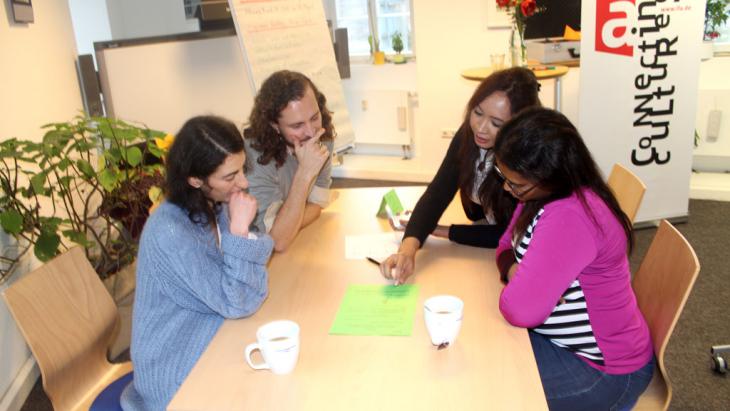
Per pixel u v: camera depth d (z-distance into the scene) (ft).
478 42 14.35
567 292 4.62
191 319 4.87
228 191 4.87
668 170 11.83
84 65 11.32
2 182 7.45
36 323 5.17
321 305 4.95
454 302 4.33
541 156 4.33
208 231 4.97
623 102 11.34
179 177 4.71
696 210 12.79
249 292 4.85
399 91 16.61
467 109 6.07
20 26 9.29
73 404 5.56
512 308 4.40
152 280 4.74
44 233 7.66
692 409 7.13
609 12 10.85
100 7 17.29
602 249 4.44
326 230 6.58
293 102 6.05
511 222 5.48
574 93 13.91
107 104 11.43
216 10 13.26
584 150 4.47
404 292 5.06
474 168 6.14
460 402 3.66
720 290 9.64
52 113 10.02
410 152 17.52
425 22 14.62
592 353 4.69
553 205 4.44
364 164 17.20
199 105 12.44
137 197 8.96
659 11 10.87
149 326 4.77
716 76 13.12
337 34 15.51
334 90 13.15
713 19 12.71
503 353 4.12
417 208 6.15
